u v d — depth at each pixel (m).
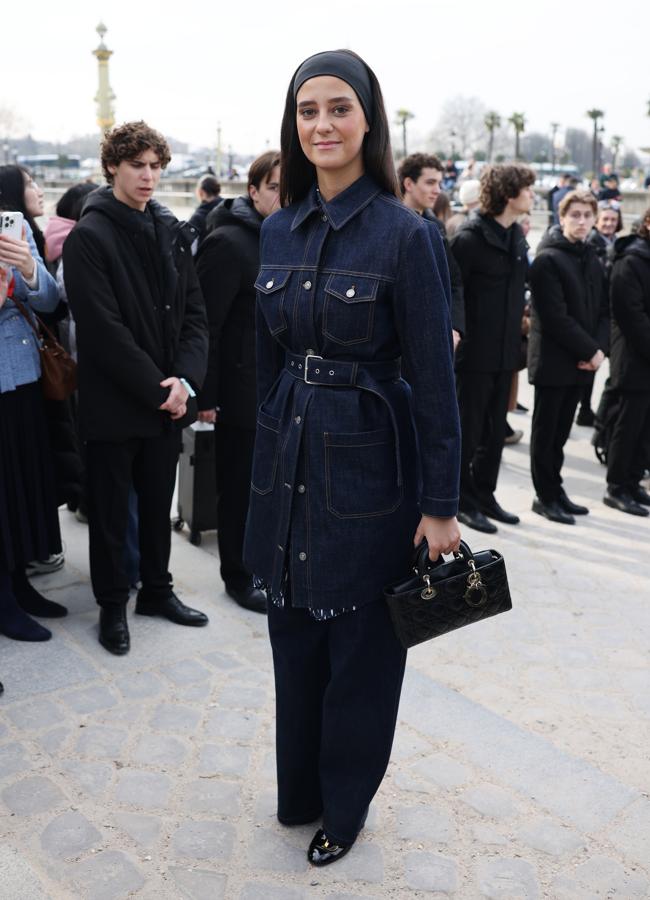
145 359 3.11
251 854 2.21
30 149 107.81
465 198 6.50
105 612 3.30
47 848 2.20
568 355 4.79
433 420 1.90
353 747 2.14
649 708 3.10
